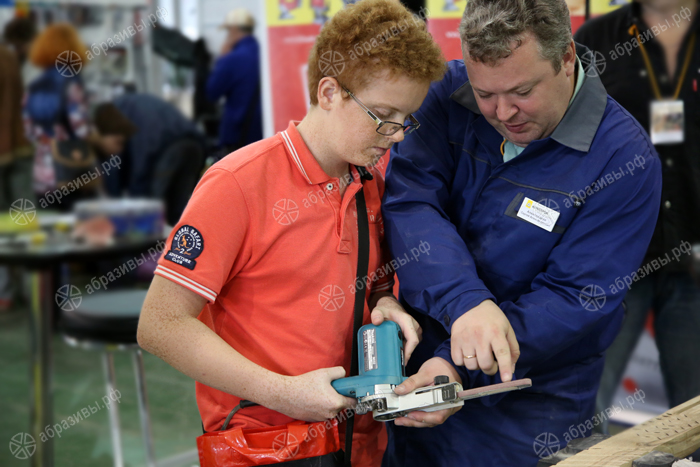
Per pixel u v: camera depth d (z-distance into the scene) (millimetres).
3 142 3936
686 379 2248
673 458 979
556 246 1263
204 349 1042
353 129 1078
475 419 1384
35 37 4234
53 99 3986
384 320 1171
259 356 1124
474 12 1091
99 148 3793
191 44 4406
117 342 1966
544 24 1050
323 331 1146
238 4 4914
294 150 1119
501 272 1322
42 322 2027
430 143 1395
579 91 1231
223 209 1043
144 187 3525
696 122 2133
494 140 1324
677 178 2172
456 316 1175
